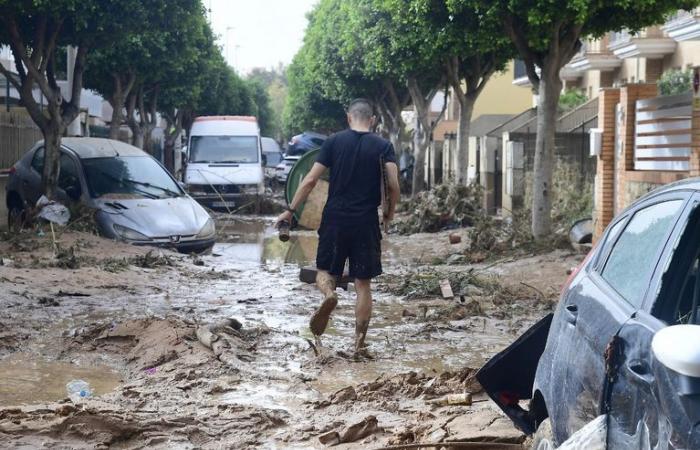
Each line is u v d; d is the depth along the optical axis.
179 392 7.41
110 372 8.20
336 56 39.34
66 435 6.06
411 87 32.19
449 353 9.12
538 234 17.58
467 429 6.13
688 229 3.51
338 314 11.37
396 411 6.89
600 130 16.89
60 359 8.62
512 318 11.21
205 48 41.41
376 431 6.27
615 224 4.51
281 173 47.69
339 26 38.47
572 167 24.23
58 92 19.75
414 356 8.95
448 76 26.56
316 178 8.80
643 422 3.12
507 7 16.12
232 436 6.25
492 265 16.00
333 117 56.59
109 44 21.05
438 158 40.75
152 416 6.46
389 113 41.44
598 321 3.80
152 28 21.22
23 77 19.62
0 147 23.38
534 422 4.99
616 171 16.70
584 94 38.03
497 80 65.50
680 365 2.67
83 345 9.05
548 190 17.55
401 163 42.19
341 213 8.73
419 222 23.45
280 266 16.78
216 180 31.22
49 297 11.84
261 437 6.27
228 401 7.17
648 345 3.20
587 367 3.75
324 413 6.87
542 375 4.44
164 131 57.81
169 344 8.76
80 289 12.69
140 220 17.97
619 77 35.44
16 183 20.30
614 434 3.38
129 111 39.06
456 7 16.75
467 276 13.70
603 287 4.09
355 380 7.96
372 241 8.80
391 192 8.77
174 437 6.13
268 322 10.67
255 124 33.09
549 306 11.97
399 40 24.09
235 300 12.32
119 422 6.14
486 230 17.92
